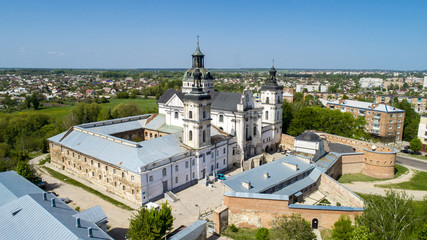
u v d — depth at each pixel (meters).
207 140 80.94
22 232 40.19
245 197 56.41
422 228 44.69
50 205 46.50
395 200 44.44
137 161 68.12
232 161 92.50
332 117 118.44
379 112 141.38
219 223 55.62
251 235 55.22
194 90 77.50
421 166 100.31
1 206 46.75
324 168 76.62
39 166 92.06
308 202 67.50
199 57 104.88
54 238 37.81
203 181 78.75
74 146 83.06
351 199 62.56
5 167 78.44
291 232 45.97
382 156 86.00
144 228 45.19
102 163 74.12
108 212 63.34
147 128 108.44
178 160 73.88
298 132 119.69
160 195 70.44
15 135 125.44
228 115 92.50
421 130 124.81
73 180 80.69
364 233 43.41
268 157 97.62
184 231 48.12
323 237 53.19
